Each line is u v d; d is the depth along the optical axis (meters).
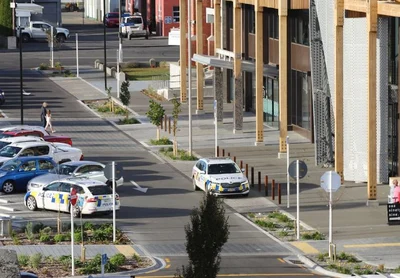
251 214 81.38
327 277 62.97
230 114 130.25
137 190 90.69
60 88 154.25
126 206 84.44
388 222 76.69
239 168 89.44
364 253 69.12
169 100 142.00
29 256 66.50
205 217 49.47
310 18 99.88
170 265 65.81
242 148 108.56
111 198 80.25
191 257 49.50
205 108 134.62
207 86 144.25
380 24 88.25
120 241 72.62
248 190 87.50
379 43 88.50
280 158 102.88
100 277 53.00
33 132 106.69
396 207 76.69
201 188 88.94
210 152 106.88
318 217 79.88
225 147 109.12
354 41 90.00
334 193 87.81
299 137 113.44
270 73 116.19
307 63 111.31
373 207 82.81
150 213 81.88
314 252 69.56
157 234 74.88
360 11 88.00
